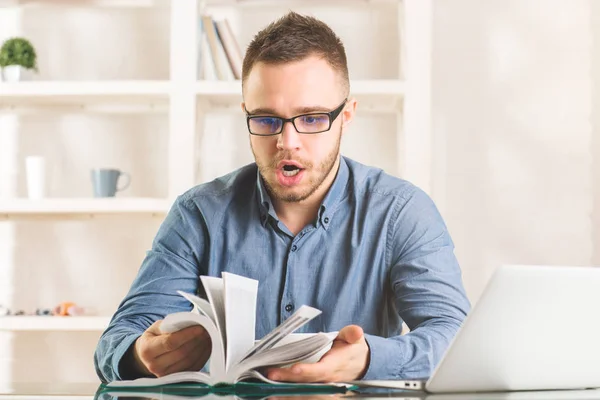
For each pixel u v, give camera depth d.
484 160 3.01
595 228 2.99
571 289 0.98
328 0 3.05
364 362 1.13
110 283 3.05
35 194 2.85
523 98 3.03
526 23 3.04
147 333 1.19
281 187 1.49
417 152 2.71
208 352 1.17
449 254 1.58
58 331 3.03
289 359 1.04
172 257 1.62
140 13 3.11
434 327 1.35
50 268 3.06
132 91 2.79
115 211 2.79
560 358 1.03
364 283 1.60
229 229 1.64
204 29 2.84
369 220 1.61
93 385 1.29
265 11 3.06
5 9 3.10
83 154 3.08
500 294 0.94
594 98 3.01
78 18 3.11
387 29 3.05
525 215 3.00
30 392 1.12
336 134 1.50
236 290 1.08
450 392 1.02
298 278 1.60
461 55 3.04
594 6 3.03
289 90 1.44
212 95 2.80
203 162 3.04
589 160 3.00
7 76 2.88
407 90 2.73
